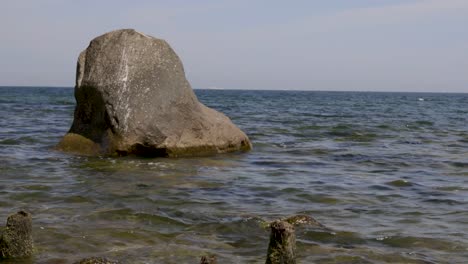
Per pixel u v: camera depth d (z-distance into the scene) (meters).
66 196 11.03
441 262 7.58
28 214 7.43
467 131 29.14
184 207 10.42
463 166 16.53
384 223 9.66
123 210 9.95
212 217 9.72
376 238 8.69
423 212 10.57
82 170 14.10
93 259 7.00
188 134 16.97
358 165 16.47
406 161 17.44
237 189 12.34
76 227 8.77
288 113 44.88
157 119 16.53
